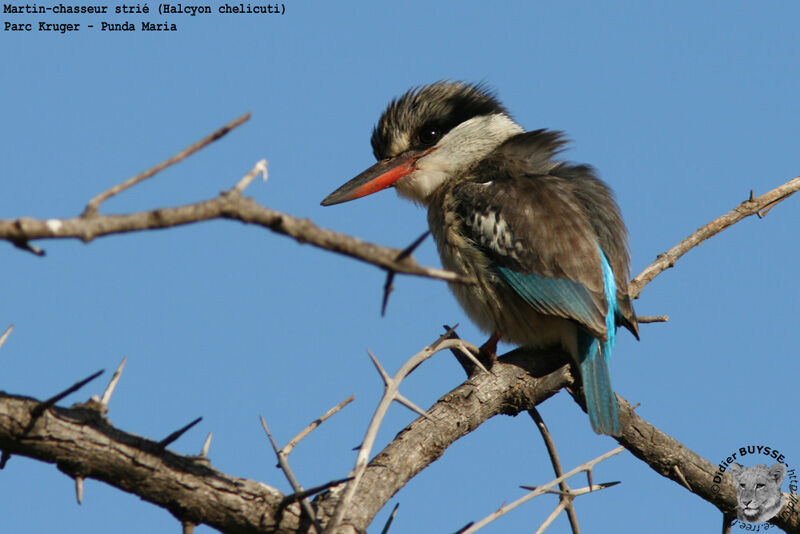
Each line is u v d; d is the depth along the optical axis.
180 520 5.64
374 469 6.75
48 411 5.09
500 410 8.12
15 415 4.96
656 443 8.66
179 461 5.52
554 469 7.82
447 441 7.44
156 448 5.41
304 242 3.79
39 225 3.63
